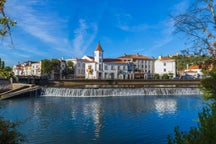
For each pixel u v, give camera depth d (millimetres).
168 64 116062
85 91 51469
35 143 16344
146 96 51656
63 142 16656
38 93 52031
